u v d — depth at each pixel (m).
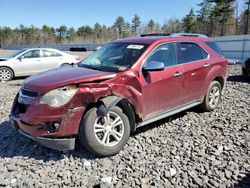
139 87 4.48
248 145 4.55
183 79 5.30
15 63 12.59
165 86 4.93
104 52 5.36
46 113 3.82
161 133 5.07
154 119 4.92
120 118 4.23
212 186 3.45
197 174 3.72
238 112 6.33
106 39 94.25
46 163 4.02
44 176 3.69
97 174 3.73
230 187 3.43
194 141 4.72
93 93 3.94
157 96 4.82
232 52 23.78
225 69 6.54
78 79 3.99
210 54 6.16
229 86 9.74
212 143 4.64
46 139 3.88
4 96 8.46
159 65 4.55
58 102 3.83
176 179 3.61
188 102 5.60
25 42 99.75
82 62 5.38
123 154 4.26
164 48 5.11
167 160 4.09
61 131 3.85
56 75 4.33
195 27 65.75
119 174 3.73
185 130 5.21
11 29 103.38
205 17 63.88
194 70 5.57
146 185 3.47
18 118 4.12
